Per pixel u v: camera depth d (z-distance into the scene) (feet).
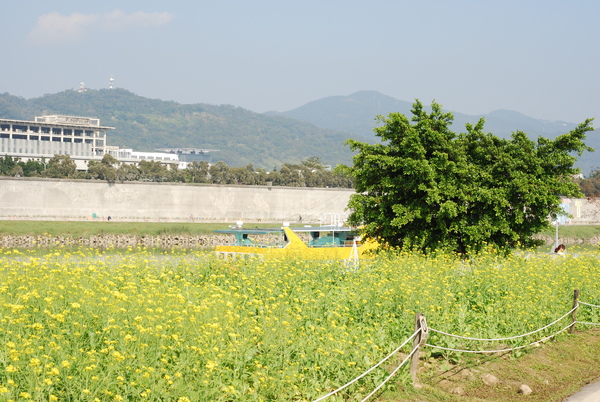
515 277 47.21
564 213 72.90
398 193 71.36
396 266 48.93
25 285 28.78
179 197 218.59
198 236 186.09
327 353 27.48
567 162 70.33
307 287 41.16
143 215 211.20
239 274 43.96
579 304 46.52
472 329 37.73
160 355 23.29
